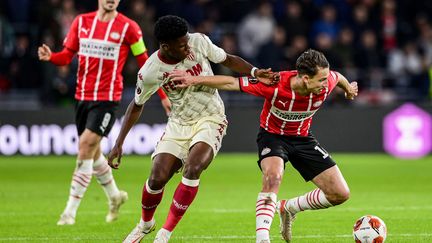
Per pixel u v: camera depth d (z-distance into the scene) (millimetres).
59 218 23891
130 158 43438
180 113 18047
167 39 16922
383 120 45938
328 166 18297
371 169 39250
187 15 49688
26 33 50469
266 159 17766
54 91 45188
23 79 48062
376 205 26672
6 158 43438
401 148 45969
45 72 45531
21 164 40812
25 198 28766
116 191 23047
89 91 22938
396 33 53469
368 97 48906
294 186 32844
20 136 43750
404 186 32688
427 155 46000
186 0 52312
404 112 46000
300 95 17297
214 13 52344
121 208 26031
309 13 51906
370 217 17750
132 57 45250
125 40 23000
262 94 17359
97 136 22734
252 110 45594
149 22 43625
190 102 17875
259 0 53906
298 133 18203
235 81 17281
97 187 32219
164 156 17719
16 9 50844
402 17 54844
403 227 21828
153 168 17609
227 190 31359
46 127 43781
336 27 51156
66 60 23344
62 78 44969
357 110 45844
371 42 50281
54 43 44312
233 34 51344
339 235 20656
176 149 17844
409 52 51219
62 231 21406
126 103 43500
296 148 18234
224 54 18047
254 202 27766
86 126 22828
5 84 47906
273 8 52906
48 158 43531
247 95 48219
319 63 16750
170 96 17953
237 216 24312
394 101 49469
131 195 29453
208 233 21078
